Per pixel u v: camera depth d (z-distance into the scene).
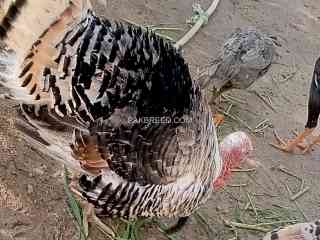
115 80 1.25
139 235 1.54
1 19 1.18
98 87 1.25
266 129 1.93
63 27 1.20
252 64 1.82
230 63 1.81
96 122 1.27
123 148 1.29
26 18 1.17
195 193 1.42
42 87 1.24
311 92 1.84
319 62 1.86
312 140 1.95
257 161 1.83
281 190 1.79
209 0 2.20
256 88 2.04
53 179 1.53
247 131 1.91
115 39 1.25
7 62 1.21
